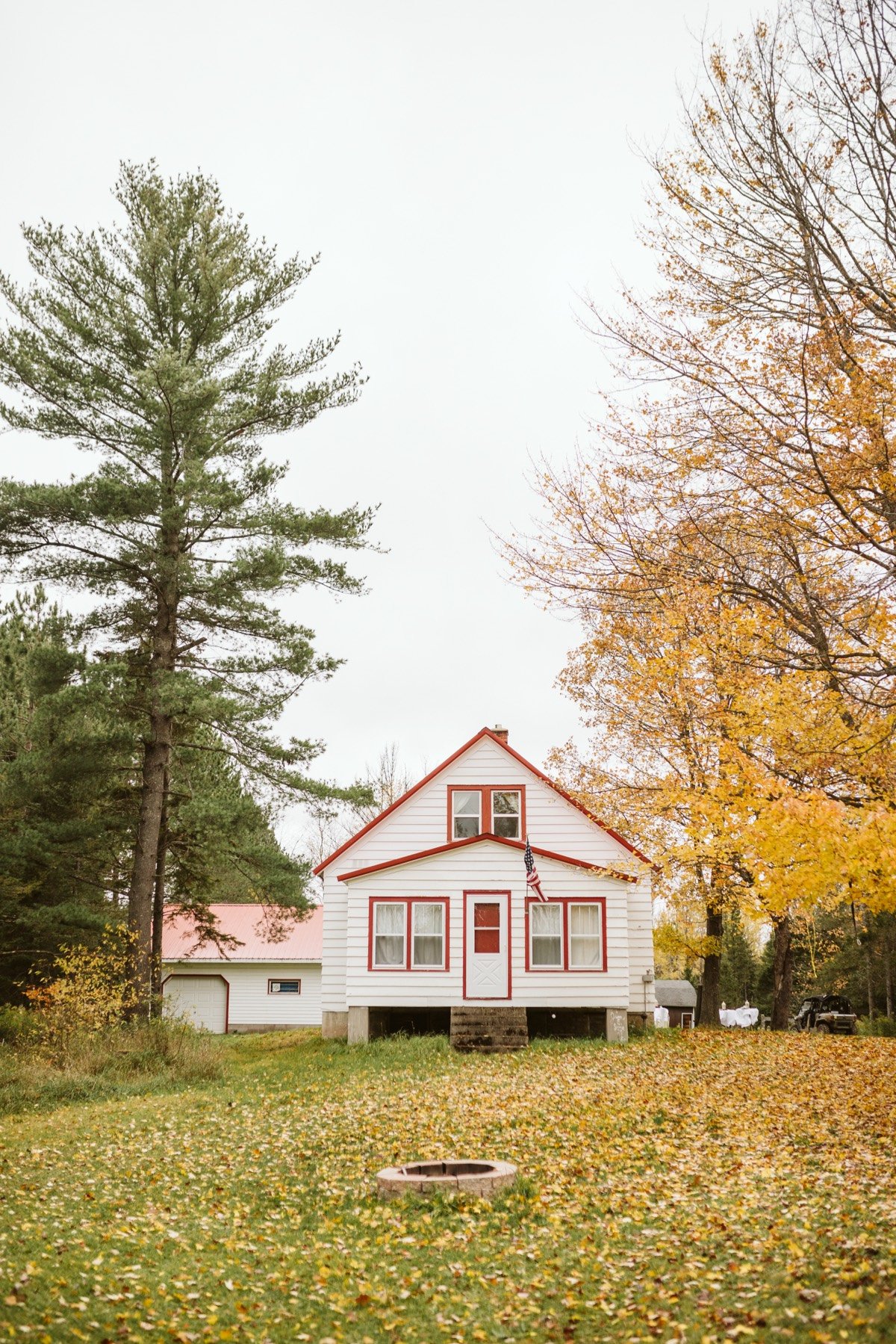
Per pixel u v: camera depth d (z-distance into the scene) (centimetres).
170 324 2716
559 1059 2255
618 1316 759
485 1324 769
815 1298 754
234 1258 942
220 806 2530
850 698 1193
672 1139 1380
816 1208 988
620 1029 2656
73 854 2681
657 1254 888
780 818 1063
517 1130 1439
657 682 1394
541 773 2823
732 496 1273
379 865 2744
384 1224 1033
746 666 1236
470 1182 1110
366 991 2703
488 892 2739
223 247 2727
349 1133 1467
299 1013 4075
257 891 2777
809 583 1280
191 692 2447
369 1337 754
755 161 1162
